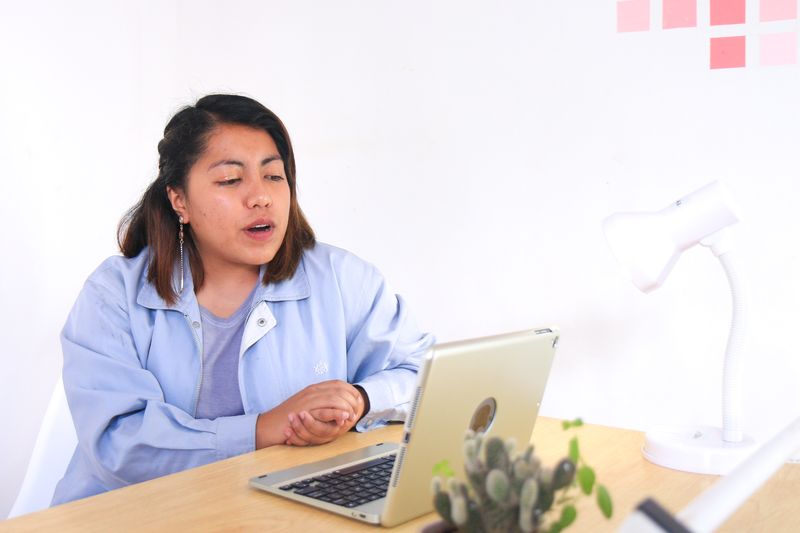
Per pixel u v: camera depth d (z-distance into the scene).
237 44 2.71
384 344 1.64
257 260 1.53
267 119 1.57
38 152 2.37
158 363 1.52
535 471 0.61
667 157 2.02
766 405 1.93
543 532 0.60
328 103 2.56
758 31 1.89
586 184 2.13
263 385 1.54
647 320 2.07
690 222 1.17
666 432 1.25
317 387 1.37
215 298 1.59
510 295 2.28
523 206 2.23
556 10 2.14
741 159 1.93
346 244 2.56
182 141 1.53
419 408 0.88
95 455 1.35
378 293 1.68
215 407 1.55
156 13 2.75
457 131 2.33
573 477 0.59
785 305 1.89
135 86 2.68
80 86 2.49
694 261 1.99
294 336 1.59
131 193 2.68
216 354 1.56
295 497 1.02
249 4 2.68
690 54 1.97
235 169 1.50
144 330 1.53
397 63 2.42
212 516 0.97
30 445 2.37
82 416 1.39
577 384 2.18
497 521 0.60
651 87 2.03
